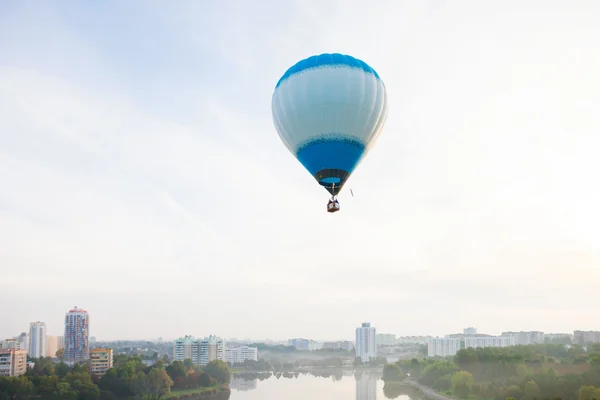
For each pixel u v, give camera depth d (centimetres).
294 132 7362
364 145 7388
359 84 7144
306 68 7231
